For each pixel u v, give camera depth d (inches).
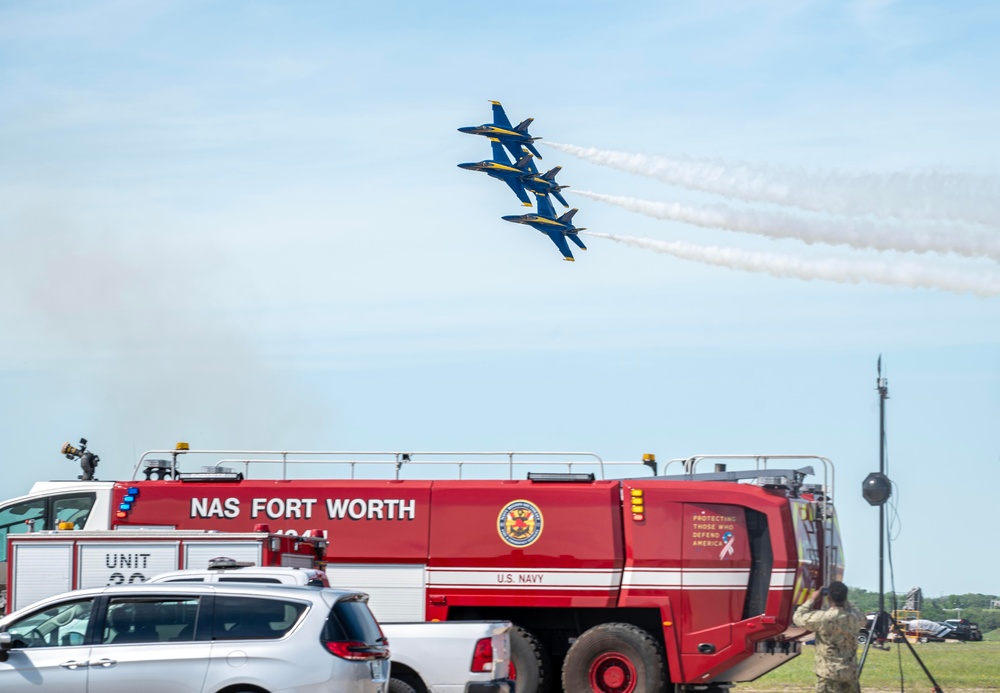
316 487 1294.3
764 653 1219.2
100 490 1332.4
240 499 1304.1
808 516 1269.7
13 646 848.9
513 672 1236.5
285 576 953.5
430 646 1008.9
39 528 1334.9
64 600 861.2
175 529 1306.6
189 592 854.5
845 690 1035.3
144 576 1174.3
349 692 828.0
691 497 1242.6
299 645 831.1
